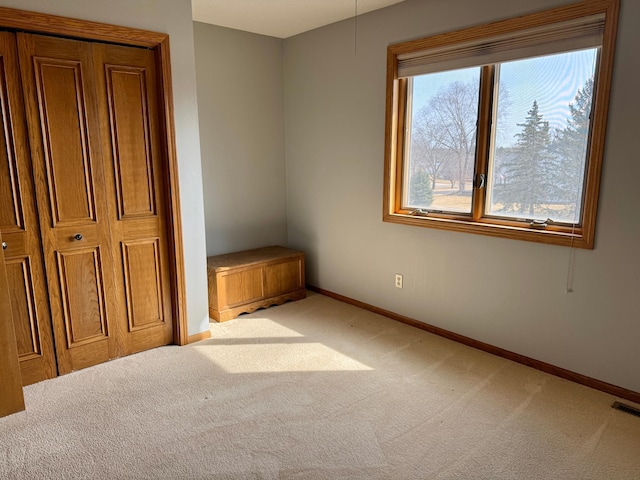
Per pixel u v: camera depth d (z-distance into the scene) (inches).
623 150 87.3
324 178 154.7
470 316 118.8
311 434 82.1
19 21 87.4
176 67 109.7
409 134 129.6
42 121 94.1
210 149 147.3
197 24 138.2
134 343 114.8
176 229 114.9
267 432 82.8
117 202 107.2
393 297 138.7
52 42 93.7
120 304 111.0
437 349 117.8
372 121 134.4
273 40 157.9
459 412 88.9
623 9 84.0
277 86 162.1
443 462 74.6
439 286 125.0
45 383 100.0
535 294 104.6
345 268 153.6
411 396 94.8
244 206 159.8
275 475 71.9
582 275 96.1
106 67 101.3
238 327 133.3
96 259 105.5
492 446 78.6
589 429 83.1
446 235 120.9
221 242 155.3
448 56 114.2
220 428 84.0
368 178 139.1
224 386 99.1
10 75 89.5
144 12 102.7
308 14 131.3
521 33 99.5
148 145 110.1
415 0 117.9
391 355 114.3
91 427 84.2
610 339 93.9
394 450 77.7
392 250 136.3
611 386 94.9
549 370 104.4
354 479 70.9
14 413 88.6
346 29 137.0
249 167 158.7
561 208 100.9
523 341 108.5
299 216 168.6
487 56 106.7
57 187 98.0
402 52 122.6
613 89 87.0
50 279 99.3
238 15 132.0
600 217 91.8
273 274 150.5
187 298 119.6
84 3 94.3
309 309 149.0
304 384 99.9
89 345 107.3
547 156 101.5
